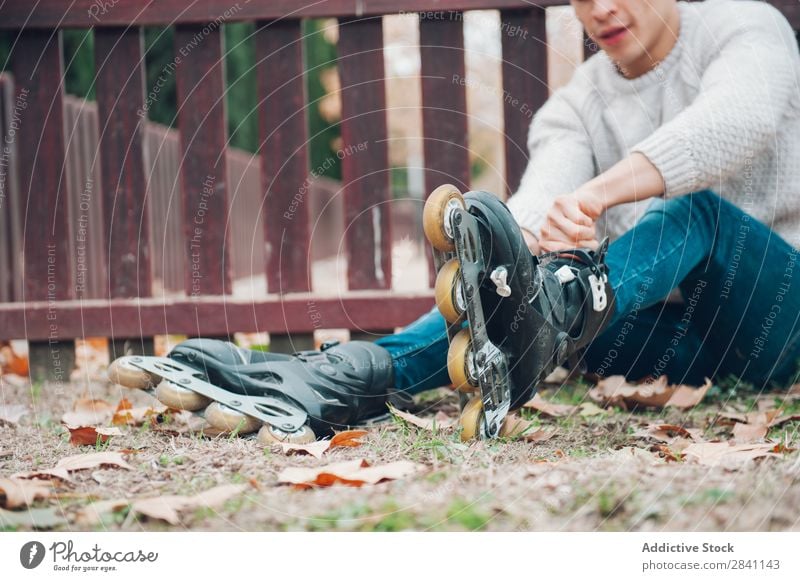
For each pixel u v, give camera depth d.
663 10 1.78
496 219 1.27
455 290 1.23
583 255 1.43
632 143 1.89
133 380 1.43
